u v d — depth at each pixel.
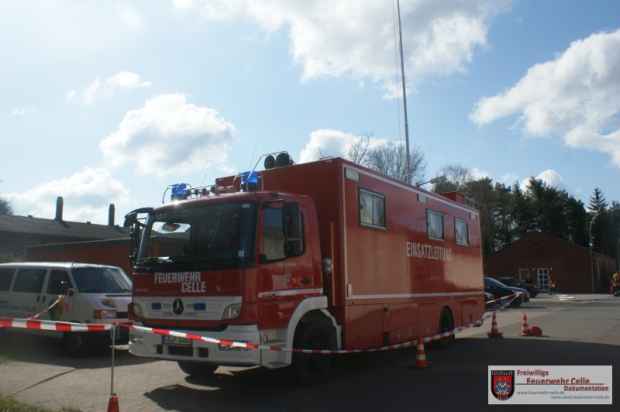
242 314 7.20
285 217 7.92
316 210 9.09
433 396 7.76
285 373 9.59
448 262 13.38
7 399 7.11
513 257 56.94
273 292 7.57
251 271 7.32
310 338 8.37
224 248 7.54
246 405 7.32
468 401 7.45
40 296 12.48
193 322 7.54
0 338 13.73
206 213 7.90
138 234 8.60
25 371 9.95
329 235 8.91
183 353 7.59
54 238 48.03
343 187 9.05
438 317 12.52
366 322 9.43
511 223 81.00
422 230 12.06
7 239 44.69
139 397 7.88
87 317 11.50
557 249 55.19
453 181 62.31
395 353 12.03
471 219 15.44
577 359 10.73
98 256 25.55
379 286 9.93
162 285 7.91
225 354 7.23
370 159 40.03
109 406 6.09
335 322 8.74
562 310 27.12
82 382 8.97
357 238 9.32
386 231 10.39
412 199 11.72
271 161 10.04
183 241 7.97
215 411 7.03
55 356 11.73
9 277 13.23
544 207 80.12
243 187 8.80
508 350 12.29
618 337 14.74
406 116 29.33
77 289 11.95
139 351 8.05
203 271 7.56
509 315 23.80
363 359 11.24
